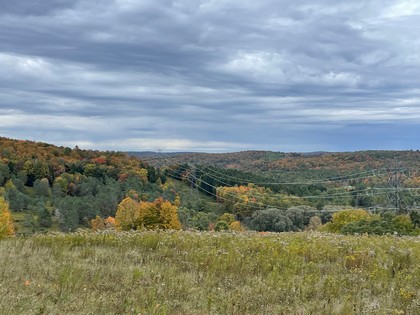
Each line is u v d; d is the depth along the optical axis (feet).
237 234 52.11
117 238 46.32
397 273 32.09
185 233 51.88
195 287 27.45
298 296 26.32
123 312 22.11
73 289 25.43
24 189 363.15
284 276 30.58
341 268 34.50
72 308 21.93
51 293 24.06
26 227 253.85
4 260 32.50
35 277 27.96
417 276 31.24
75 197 339.16
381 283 29.73
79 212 293.43
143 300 23.94
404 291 26.21
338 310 23.48
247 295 26.00
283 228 283.79
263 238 48.67
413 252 39.27
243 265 33.58
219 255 36.09
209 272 31.14
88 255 37.42
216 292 26.50
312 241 46.09
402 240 50.39
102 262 34.60
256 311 23.49
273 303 25.26
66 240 44.98
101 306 22.43
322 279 30.63
